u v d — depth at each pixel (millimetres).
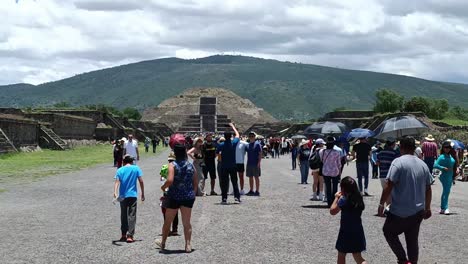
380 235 16781
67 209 22375
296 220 19656
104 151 81562
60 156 65375
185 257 13656
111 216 20500
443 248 14961
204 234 16828
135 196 15797
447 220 19891
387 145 22281
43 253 14000
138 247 14859
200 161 27750
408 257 11719
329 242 15594
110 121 120062
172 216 14422
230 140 24531
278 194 28531
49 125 82562
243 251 14375
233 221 19375
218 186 33719
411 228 11695
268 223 18953
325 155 23188
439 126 86938
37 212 21453
